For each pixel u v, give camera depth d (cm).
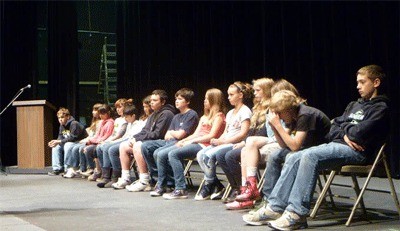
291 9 573
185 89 460
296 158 290
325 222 300
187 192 434
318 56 540
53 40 904
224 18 680
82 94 1020
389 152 476
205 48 719
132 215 345
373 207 351
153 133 475
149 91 829
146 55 838
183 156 423
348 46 508
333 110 526
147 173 482
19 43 889
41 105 730
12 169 763
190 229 292
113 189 501
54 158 676
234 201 366
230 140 385
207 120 430
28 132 741
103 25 1020
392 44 470
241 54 654
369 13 486
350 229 280
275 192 295
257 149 349
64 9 902
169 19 787
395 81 469
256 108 377
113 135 596
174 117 465
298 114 301
